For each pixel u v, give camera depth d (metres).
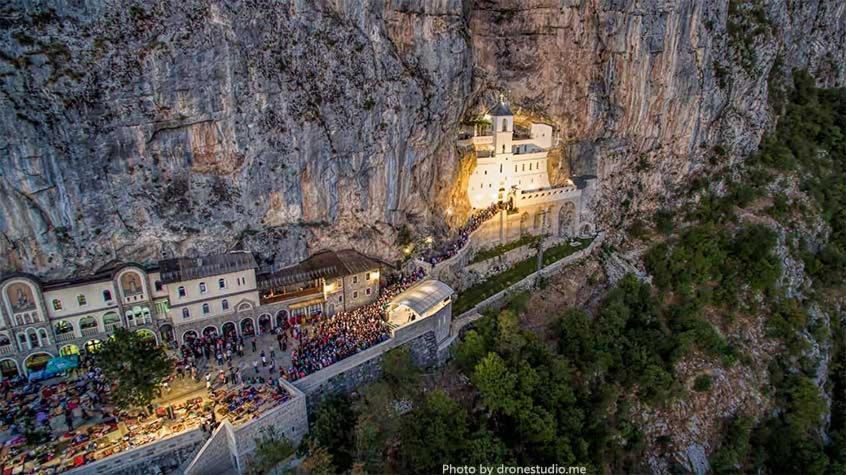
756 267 95.69
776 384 84.19
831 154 131.00
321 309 65.38
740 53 109.69
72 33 50.72
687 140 105.19
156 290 58.12
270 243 63.91
